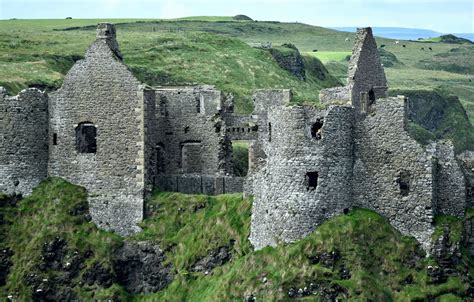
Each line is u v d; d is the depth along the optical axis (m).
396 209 64.94
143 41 162.50
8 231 76.44
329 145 64.62
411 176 64.56
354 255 63.06
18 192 78.12
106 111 77.31
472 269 64.00
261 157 81.00
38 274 73.94
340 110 65.00
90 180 77.69
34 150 78.31
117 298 72.50
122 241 75.25
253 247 67.75
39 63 121.62
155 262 73.44
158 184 78.38
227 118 83.88
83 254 74.62
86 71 77.69
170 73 144.38
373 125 65.44
